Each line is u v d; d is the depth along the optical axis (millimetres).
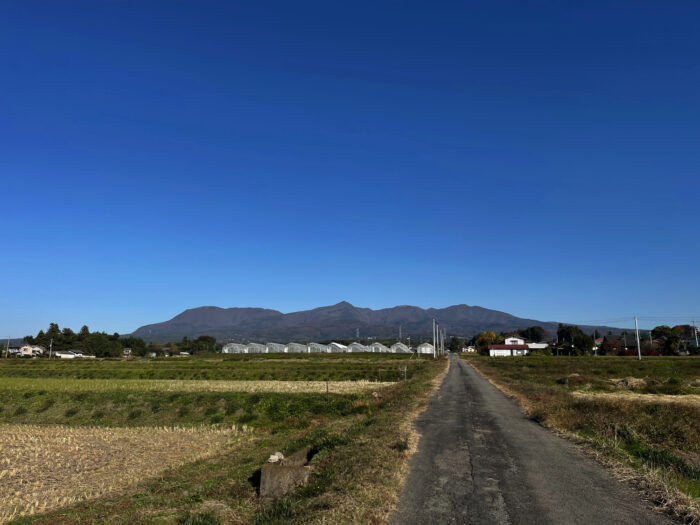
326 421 24516
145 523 8617
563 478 9641
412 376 49156
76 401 35812
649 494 8477
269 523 7504
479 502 8070
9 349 149750
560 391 28047
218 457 17562
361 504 7719
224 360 102062
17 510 12414
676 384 35688
